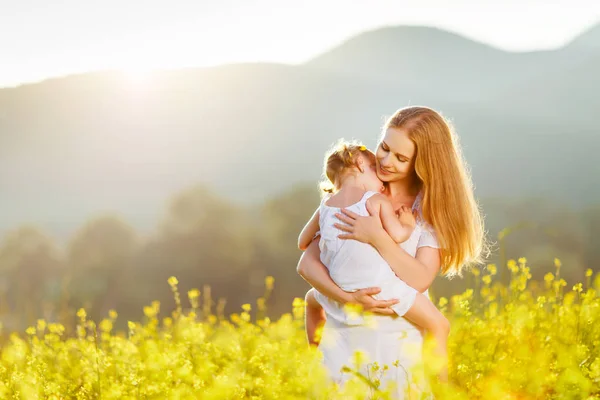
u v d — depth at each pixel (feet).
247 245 210.18
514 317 14.42
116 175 409.08
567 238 171.73
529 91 502.79
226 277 206.28
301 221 211.00
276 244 210.38
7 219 375.25
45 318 21.36
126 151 422.41
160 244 215.10
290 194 216.74
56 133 439.63
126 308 211.00
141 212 368.48
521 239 179.93
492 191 349.00
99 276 218.79
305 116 448.24
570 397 10.12
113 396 12.46
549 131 413.39
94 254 225.15
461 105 483.10
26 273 231.30
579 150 380.37
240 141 424.87
